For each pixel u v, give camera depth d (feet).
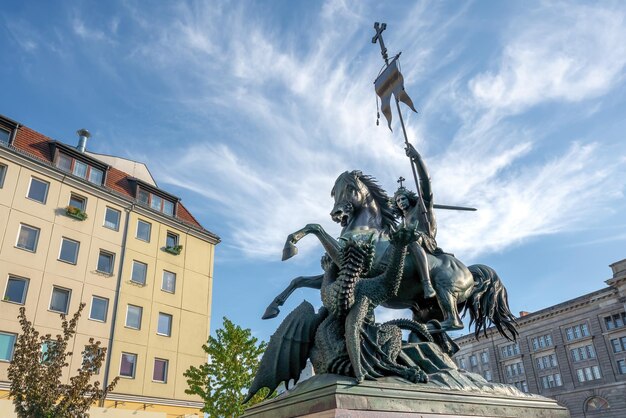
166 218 85.76
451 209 16.75
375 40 17.17
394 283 10.20
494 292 14.19
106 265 75.20
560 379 158.20
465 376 9.74
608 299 152.05
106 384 68.23
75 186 74.08
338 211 13.69
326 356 9.52
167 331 79.51
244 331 49.57
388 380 8.77
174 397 75.46
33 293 64.54
